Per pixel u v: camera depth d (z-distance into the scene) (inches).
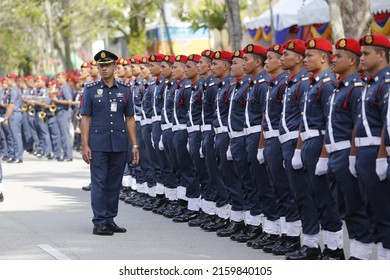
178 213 745.6
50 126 1403.8
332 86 528.1
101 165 671.8
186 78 730.2
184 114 725.3
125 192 891.4
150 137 807.1
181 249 605.3
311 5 1104.8
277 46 585.0
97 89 674.2
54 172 1198.9
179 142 728.3
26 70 2913.4
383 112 466.9
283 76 582.2
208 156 676.7
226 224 676.1
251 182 628.7
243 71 630.5
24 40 2544.3
